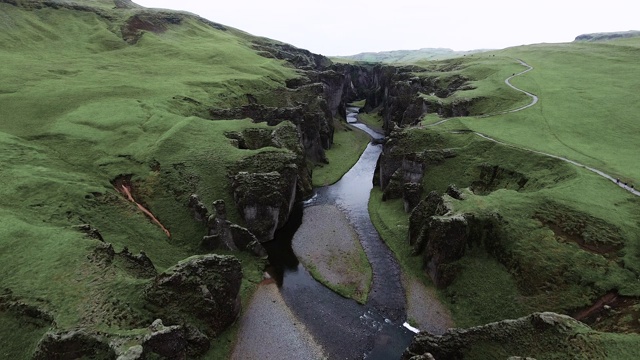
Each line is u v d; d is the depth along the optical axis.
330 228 71.06
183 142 77.06
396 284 55.03
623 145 71.81
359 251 63.34
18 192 54.72
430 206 61.97
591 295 42.78
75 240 45.03
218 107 102.00
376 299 52.06
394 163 84.62
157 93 99.75
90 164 69.56
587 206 52.75
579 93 100.25
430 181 73.88
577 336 34.25
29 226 46.25
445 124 90.25
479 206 55.41
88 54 130.75
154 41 150.50
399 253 62.06
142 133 79.25
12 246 42.78
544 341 34.91
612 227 49.00
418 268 57.03
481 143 76.56
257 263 58.72
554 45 173.50
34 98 89.31
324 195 86.94
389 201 79.88
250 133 86.06
